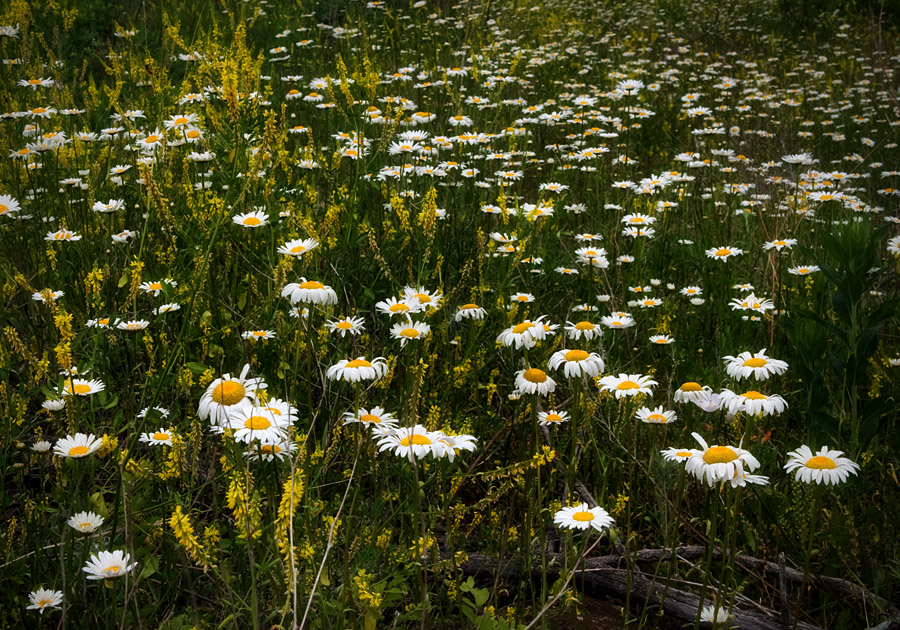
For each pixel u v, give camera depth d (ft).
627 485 8.43
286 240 10.56
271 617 6.37
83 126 15.94
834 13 48.52
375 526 7.35
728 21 46.34
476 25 30.99
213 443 8.95
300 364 9.48
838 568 8.68
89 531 6.40
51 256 10.41
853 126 27.96
